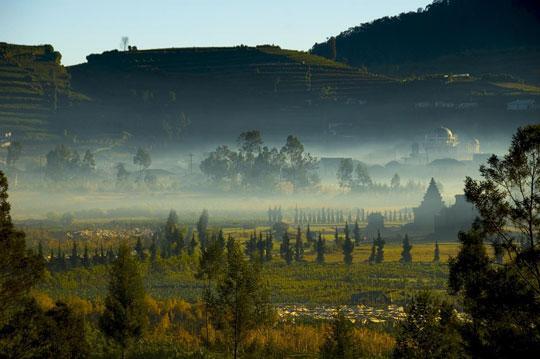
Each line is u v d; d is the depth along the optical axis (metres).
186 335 146.12
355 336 127.00
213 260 148.62
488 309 71.38
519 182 72.94
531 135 72.88
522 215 72.06
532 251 70.56
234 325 118.62
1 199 84.12
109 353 134.00
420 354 91.44
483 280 72.31
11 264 81.88
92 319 161.88
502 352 67.94
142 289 127.88
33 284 84.25
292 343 134.88
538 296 70.25
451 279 76.31
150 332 145.88
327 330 124.56
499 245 73.56
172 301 171.38
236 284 118.50
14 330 87.31
